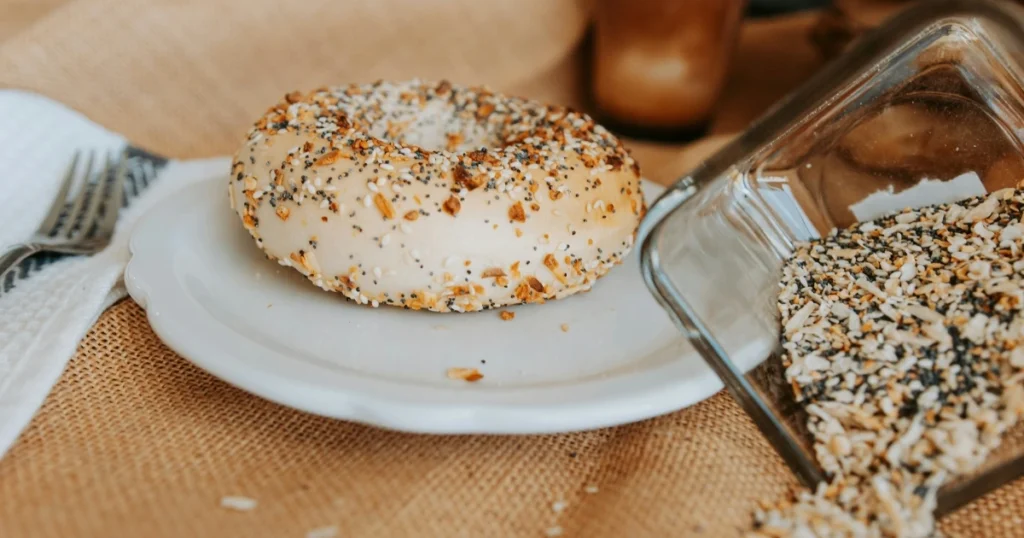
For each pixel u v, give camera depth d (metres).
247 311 0.28
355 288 0.28
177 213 0.30
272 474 0.24
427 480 0.24
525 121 0.32
